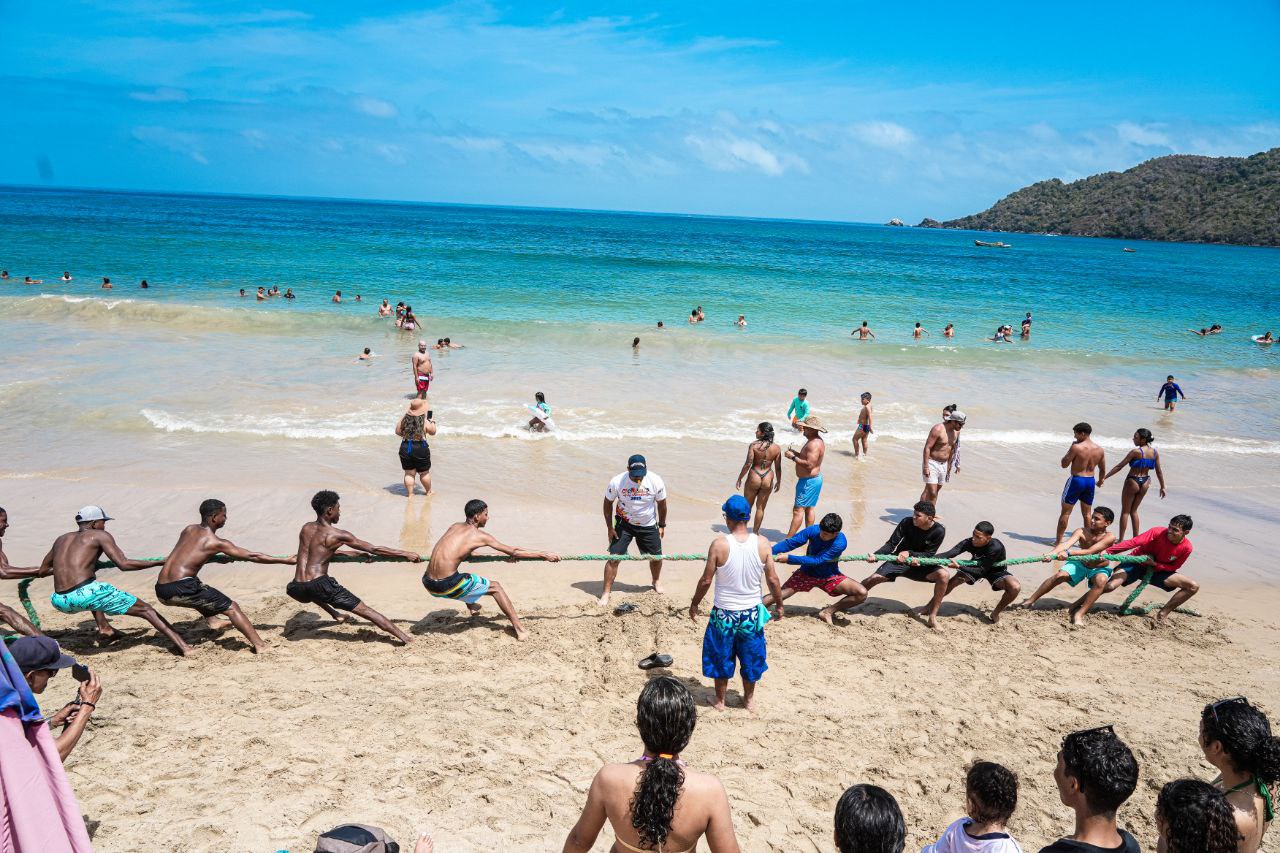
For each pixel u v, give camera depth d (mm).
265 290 30547
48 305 24891
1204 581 9625
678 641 7547
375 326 25438
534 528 10445
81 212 103250
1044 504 12320
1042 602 8906
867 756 5781
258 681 6469
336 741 5625
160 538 9594
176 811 4812
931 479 11469
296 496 11164
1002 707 6535
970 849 3309
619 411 16531
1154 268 83125
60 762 2906
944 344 27531
